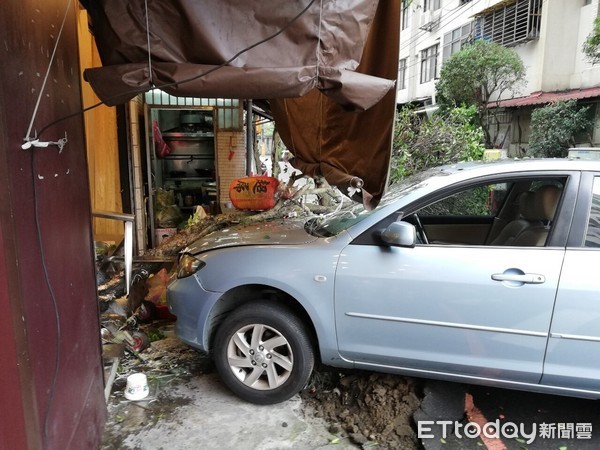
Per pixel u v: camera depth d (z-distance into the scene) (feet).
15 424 4.83
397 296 8.37
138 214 19.97
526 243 8.61
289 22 5.40
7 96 4.66
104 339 11.27
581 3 45.98
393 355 8.66
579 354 7.73
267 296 9.68
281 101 12.06
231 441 8.37
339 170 8.40
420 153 18.89
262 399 9.36
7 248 4.59
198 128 24.76
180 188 25.18
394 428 8.71
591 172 8.21
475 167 8.99
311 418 9.16
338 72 5.48
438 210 11.31
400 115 19.74
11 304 4.67
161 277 14.78
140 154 20.89
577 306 7.64
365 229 8.75
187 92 5.31
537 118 42.88
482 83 48.32
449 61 49.96
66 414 6.20
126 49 5.28
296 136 11.62
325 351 8.98
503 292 7.91
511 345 8.00
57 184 6.12
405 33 75.00
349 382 10.00
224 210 20.67
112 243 16.42
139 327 13.20
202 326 9.57
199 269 9.68
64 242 6.35
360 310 8.59
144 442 8.29
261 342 9.30
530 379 8.12
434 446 8.16
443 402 9.23
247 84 5.33
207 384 10.29
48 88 5.88
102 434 8.32
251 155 24.06
